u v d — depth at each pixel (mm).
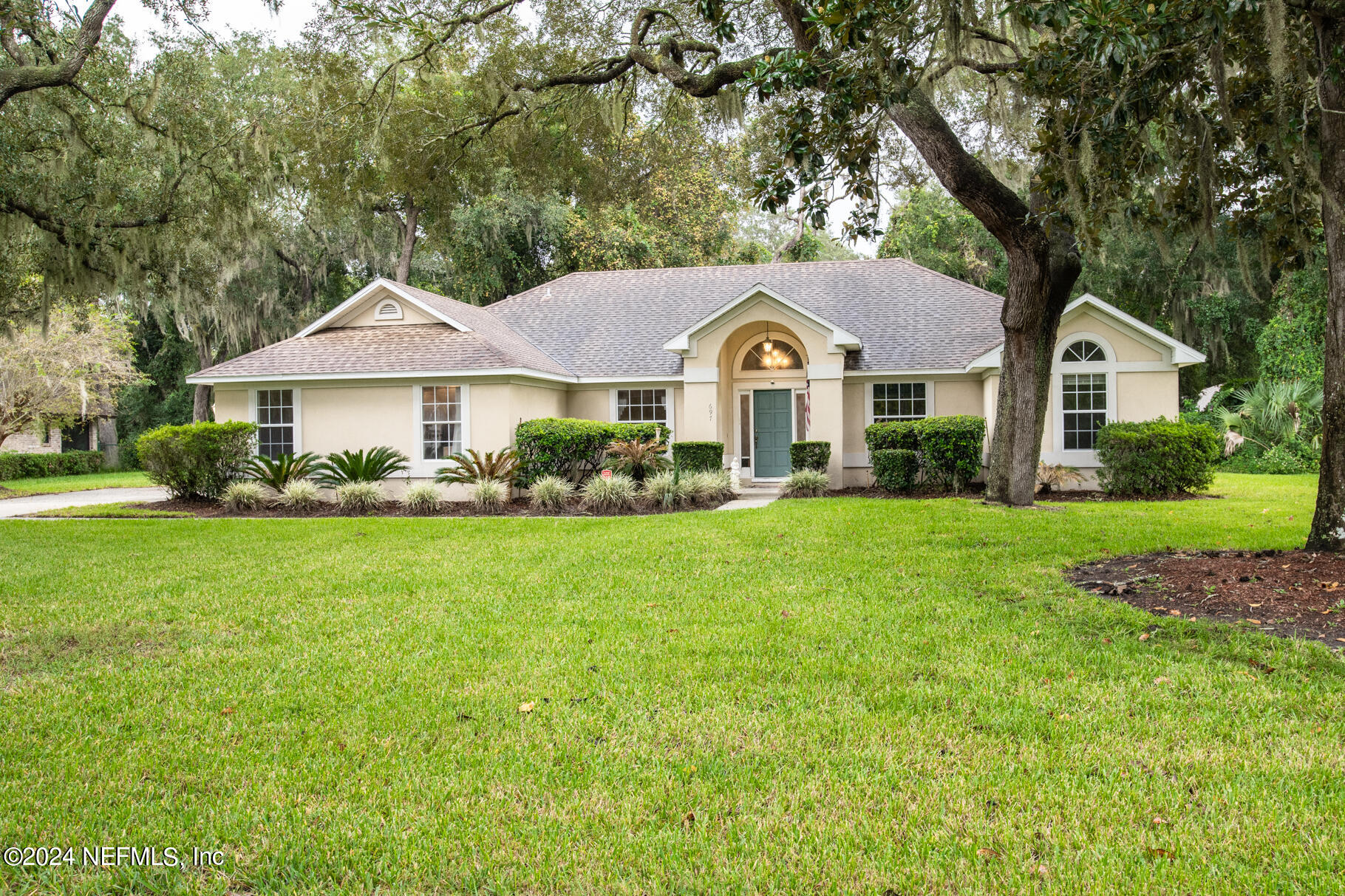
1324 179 7355
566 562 9016
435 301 19859
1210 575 7039
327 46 13438
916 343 18922
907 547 9359
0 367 23453
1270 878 2803
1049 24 6879
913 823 3236
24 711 4539
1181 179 9836
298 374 17719
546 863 2971
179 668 5297
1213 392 29672
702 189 32156
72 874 2920
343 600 7273
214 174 13773
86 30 11414
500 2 13328
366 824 3258
